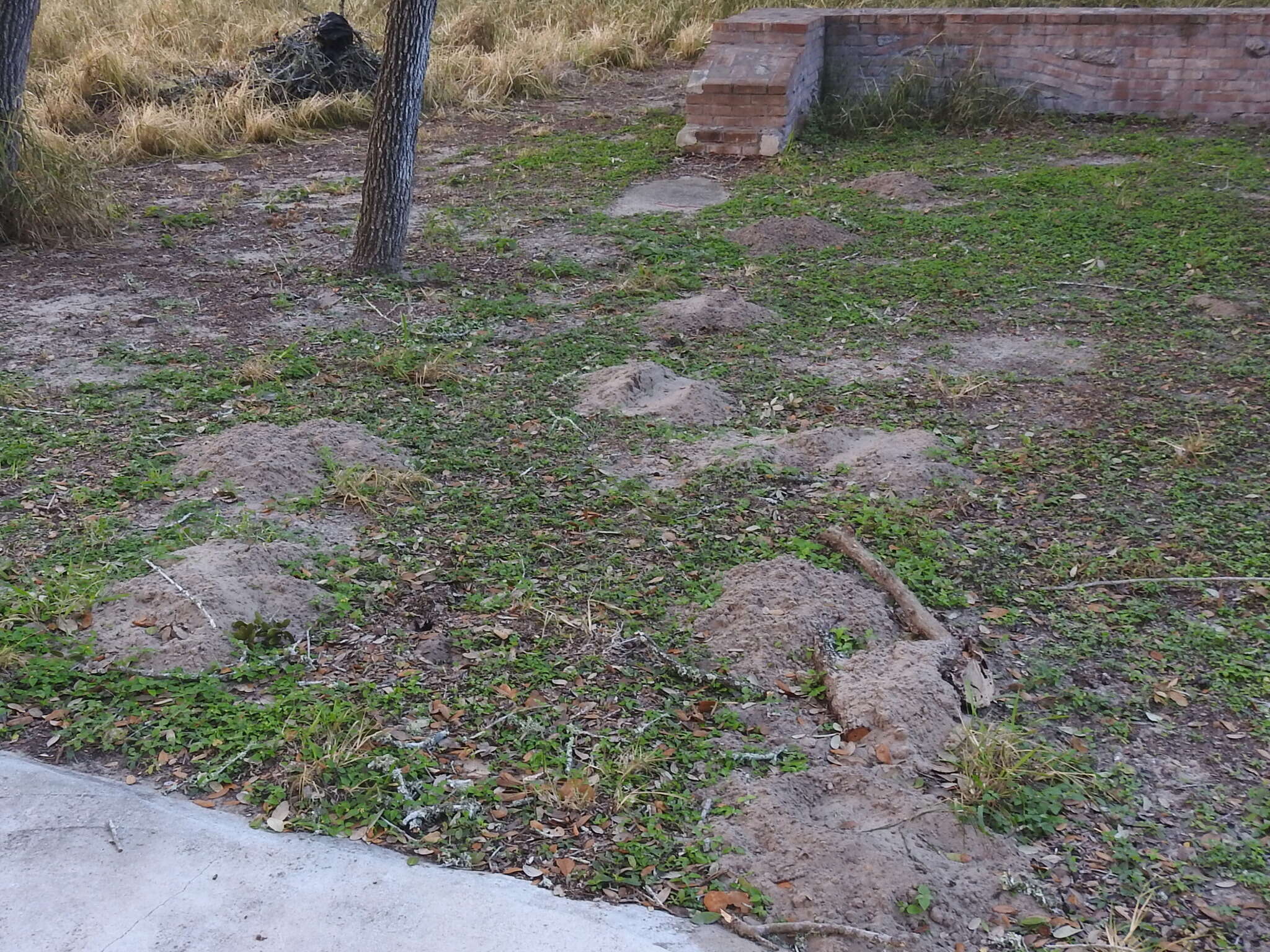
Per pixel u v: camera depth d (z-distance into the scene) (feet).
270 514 15.62
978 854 10.29
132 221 30.14
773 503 16.28
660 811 10.65
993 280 25.68
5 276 25.58
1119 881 10.06
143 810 10.36
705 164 36.24
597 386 20.08
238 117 40.88
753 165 35.96
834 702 12.21
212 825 10.23
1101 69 39.55
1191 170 33.58
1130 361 21.40
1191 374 20.61
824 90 41.55
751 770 11.28
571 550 15.10
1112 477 17.13
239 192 33.50
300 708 11.72
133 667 12.32
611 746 11.46
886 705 11.86
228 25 50.21
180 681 12.14
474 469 17.22
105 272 26.13
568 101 45.98
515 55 47.57
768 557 14.88
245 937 9.07
